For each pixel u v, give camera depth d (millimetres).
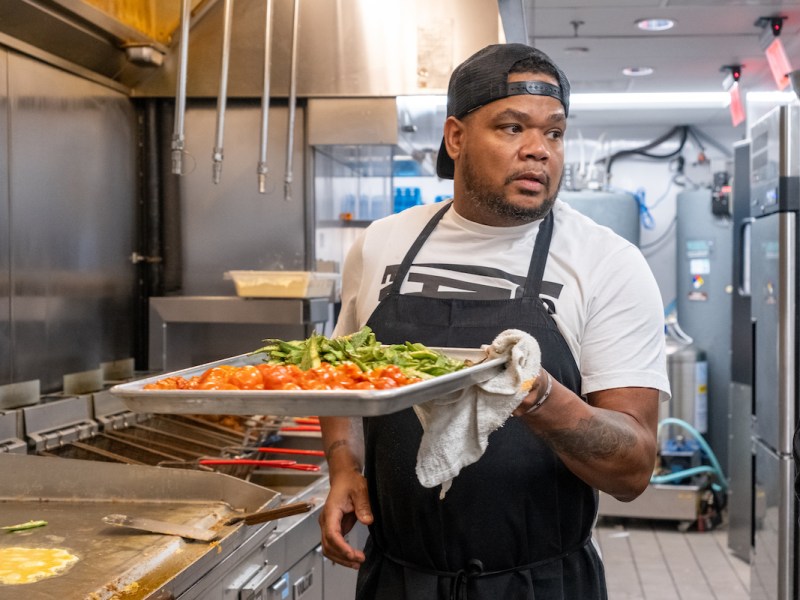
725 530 6035
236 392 1185
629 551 5578
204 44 3838
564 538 1757
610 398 1675
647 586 4914
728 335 6855
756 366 4660
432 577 1749
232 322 3697
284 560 2473
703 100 6504
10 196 3062
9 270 3057
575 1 4328
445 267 1820
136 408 1249
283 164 3926
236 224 3965
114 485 2361
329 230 4133
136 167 3936
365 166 4277
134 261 3928
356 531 3193
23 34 3049
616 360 1687
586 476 1596
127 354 3879
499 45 1743
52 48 3242
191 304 3717
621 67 5676
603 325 1712
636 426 1607
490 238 1802
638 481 1617
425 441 1344
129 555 1906
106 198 3691
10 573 1797
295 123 3906
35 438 2721
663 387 1691
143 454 2947
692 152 7371
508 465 1709
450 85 1819
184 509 2281
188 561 1913
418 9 3793
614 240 1771
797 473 2268
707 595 4770
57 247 3342
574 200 6855
